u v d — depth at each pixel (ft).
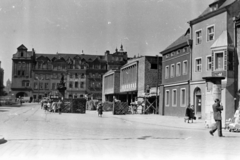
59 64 438.40
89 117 124.06
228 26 106.22
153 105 172.35
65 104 164.66
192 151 39.06
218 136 57.67
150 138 52.70
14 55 428.97
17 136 52.31
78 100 166.20
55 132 60.29
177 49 144.15
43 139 48.57
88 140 48.03
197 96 125.70
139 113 170.81
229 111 98.84
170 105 148.66
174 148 41.27
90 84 418.10
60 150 37.68
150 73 194.39
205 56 118.93
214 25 113.09
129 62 242.58
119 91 260.83
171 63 151.33
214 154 37.09
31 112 155.53
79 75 417.90
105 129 69.56
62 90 212.64
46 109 169.99
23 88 429.38
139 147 41.32
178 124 91.76
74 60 419.54
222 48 104.01
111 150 38.17
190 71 129.59
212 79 75.51
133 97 238.27
